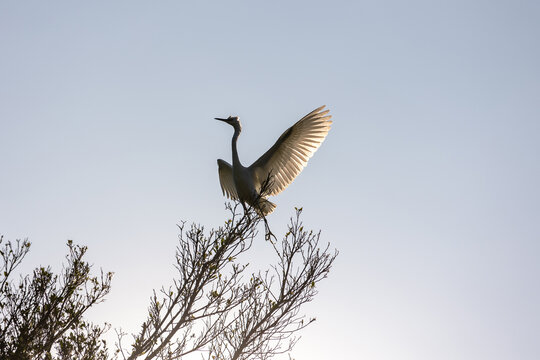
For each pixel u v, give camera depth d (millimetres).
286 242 14375
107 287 14273
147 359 13367
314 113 17672
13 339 12773
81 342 13211
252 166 17547
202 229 14062
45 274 13523
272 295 14328
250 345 13750
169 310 13758
